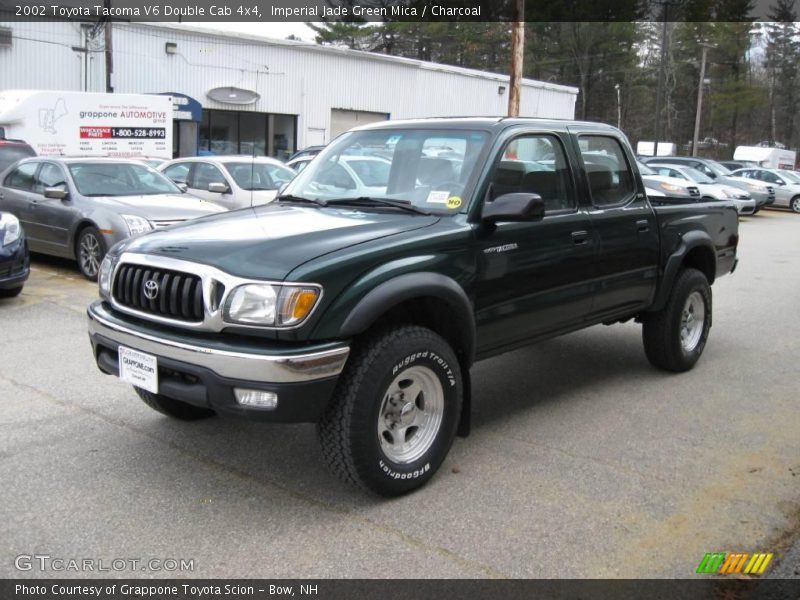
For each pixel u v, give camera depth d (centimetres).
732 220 682
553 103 4381
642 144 4562
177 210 965
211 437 465
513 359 671
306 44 3136
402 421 390
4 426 477
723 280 1151
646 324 610
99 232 934
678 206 605
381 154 481
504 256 435
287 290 341
